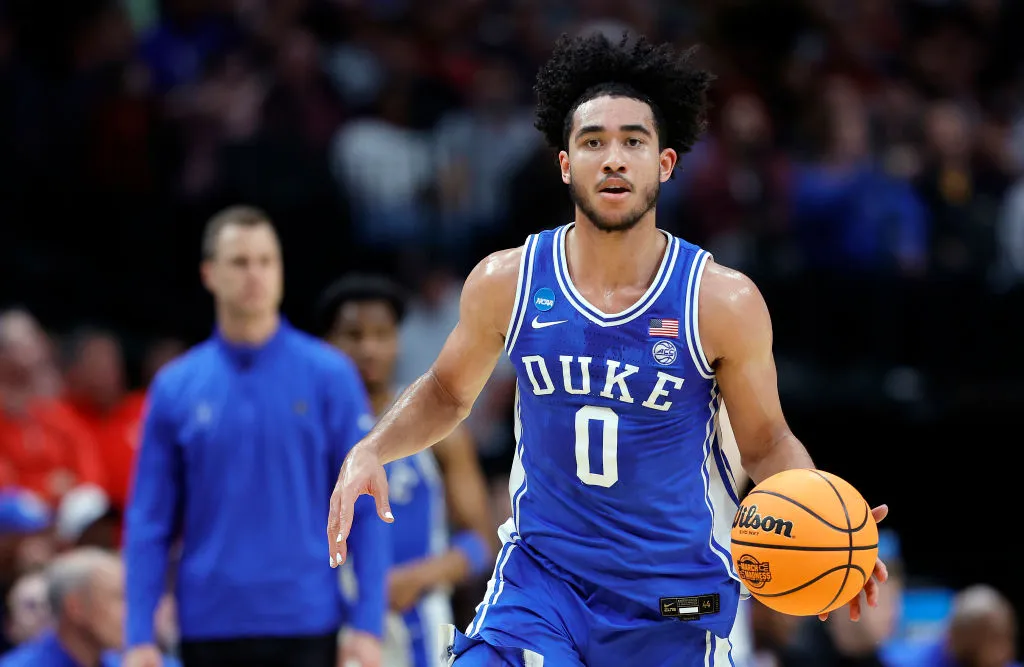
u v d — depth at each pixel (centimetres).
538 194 3953
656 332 1324
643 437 1334
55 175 4059
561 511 1372
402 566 2292
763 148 4238
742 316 1322
